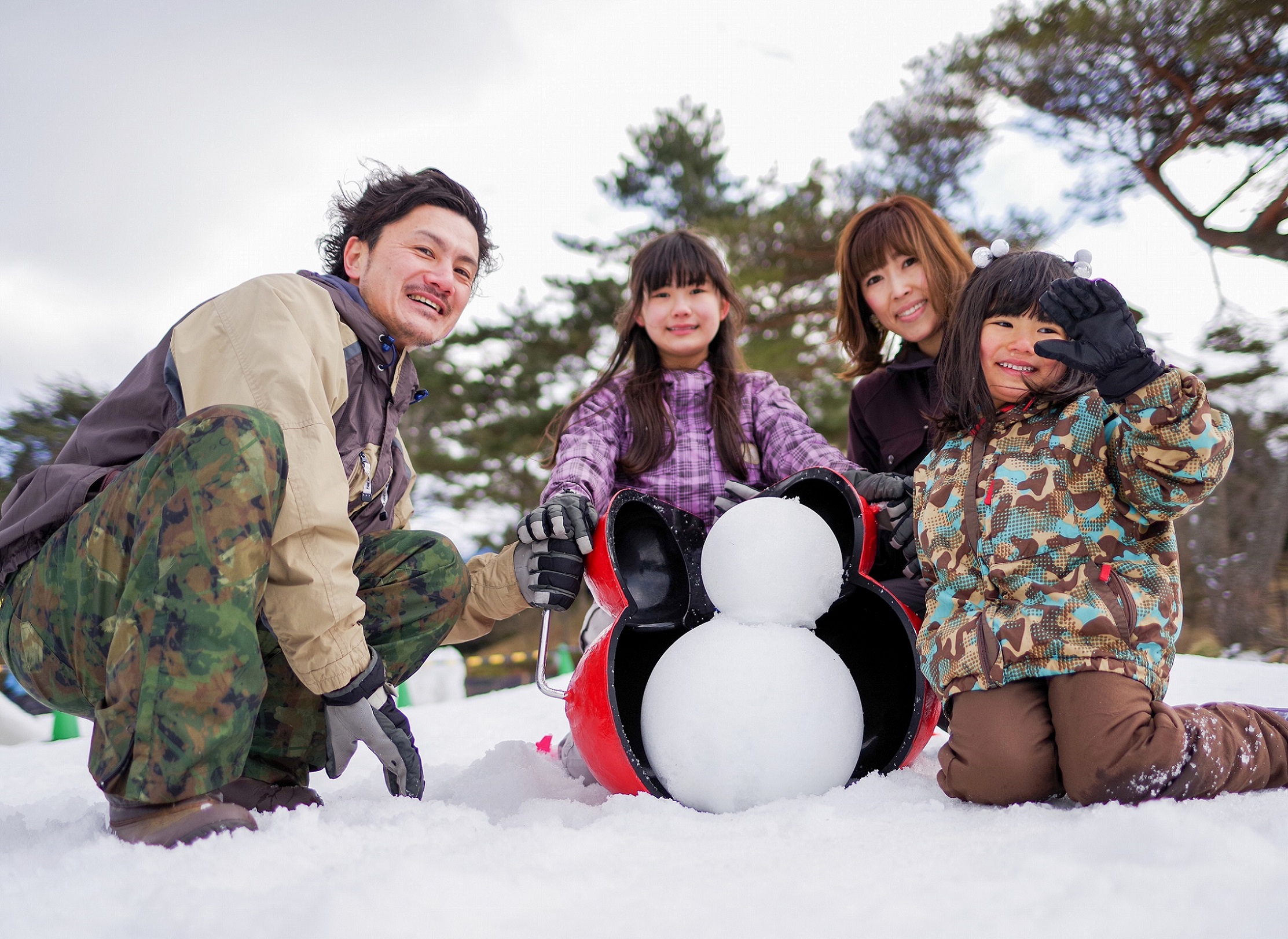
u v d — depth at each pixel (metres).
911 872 0.86
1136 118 9.46
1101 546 1.38
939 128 10.87
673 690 1.37
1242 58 8.71
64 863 0.97
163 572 1.10
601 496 1.98
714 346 2.28
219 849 0.98
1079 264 1.53
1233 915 0.71
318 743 1.54
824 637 1.62
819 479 1.58
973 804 1.32
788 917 0.76
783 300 12.73
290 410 1.29
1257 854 0.83
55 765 2.32
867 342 2.49
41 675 1.24
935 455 1.60
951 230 2.32
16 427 11.62
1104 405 1.42
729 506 1.64
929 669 1.44
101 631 1.18
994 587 1.43
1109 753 1.24
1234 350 9.49
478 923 0.74
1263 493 7.79
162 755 1.06
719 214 14.57
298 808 1.13
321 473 1.27
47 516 1.28
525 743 1.84
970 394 1.54
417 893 0.76
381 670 1.29
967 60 10.23
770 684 1.32
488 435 14.60
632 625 1.51
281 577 1.23
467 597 1.68
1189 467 1.27
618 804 1.33
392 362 1.66
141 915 0.79
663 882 0.86
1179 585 1.39
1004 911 0.74
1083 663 1.30
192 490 1.13
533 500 15.31
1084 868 0.82
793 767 1.31
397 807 1.24
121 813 1.09
